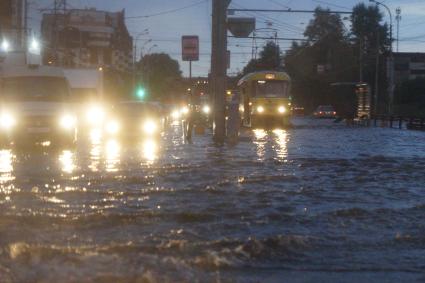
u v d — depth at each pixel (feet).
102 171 118.93
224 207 80.59
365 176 115.44
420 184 105.40
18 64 204.03
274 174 115.96
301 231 67.41
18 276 49.78
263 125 330.75
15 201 84.17
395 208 81.66
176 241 61.57
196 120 270.67
